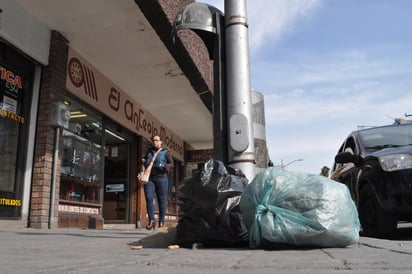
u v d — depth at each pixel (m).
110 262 2.32
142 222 12.11
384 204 4.79
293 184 3.29
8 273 1.88
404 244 3.63
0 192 6.68
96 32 8.12
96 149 9.74
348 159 5.59
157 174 7.50
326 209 3.18
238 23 4.44
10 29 6.76
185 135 16.67
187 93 11.69
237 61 4.36
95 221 9.28
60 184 8.06
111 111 10.44
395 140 5.84
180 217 3.50
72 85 8.50
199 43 9.75
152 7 6.98
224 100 4.40
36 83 7.60
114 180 12.36
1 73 6.83
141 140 12.52
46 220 7.23
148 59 9.39
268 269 2.05
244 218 3.40
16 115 7.13
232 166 4.18
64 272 1.92
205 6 4.65
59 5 7.15
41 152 7.36
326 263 2.23
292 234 3.15
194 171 3.60
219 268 2.10
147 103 12.49
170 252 2.99
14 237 4.67
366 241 3.96
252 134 4.25
